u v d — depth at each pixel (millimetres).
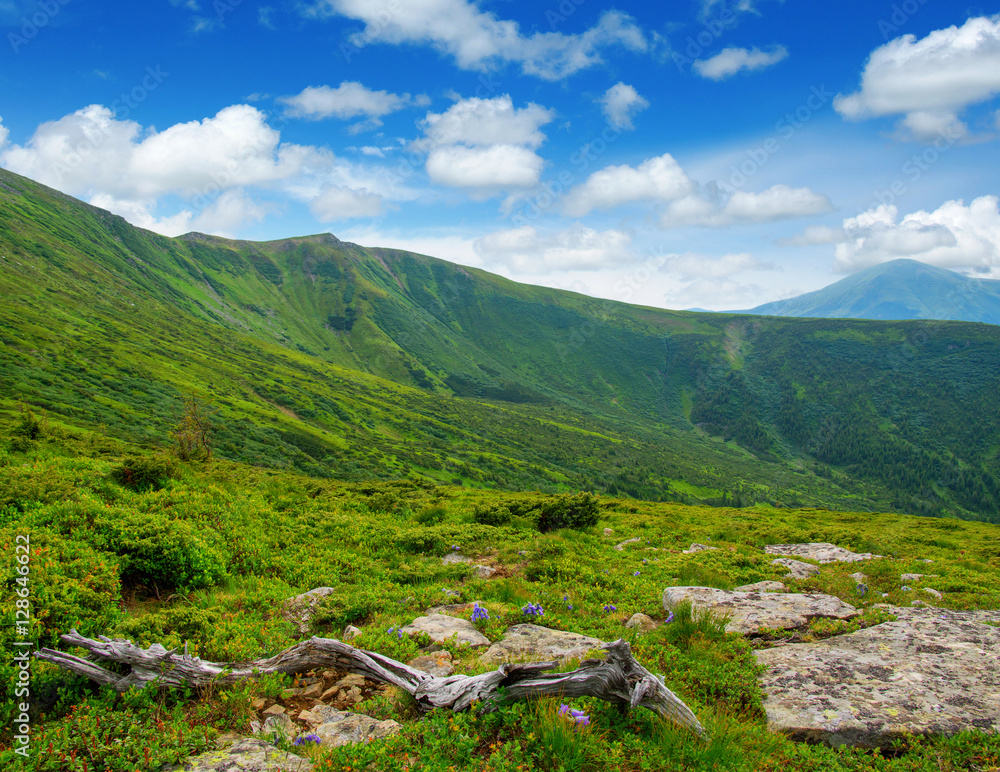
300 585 10484
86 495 11297
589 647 7105
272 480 23500
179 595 8812
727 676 6555
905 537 27641
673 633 7934
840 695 6086
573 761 4461
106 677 5648
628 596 10438
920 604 10172
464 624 8180
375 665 5992
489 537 15695
